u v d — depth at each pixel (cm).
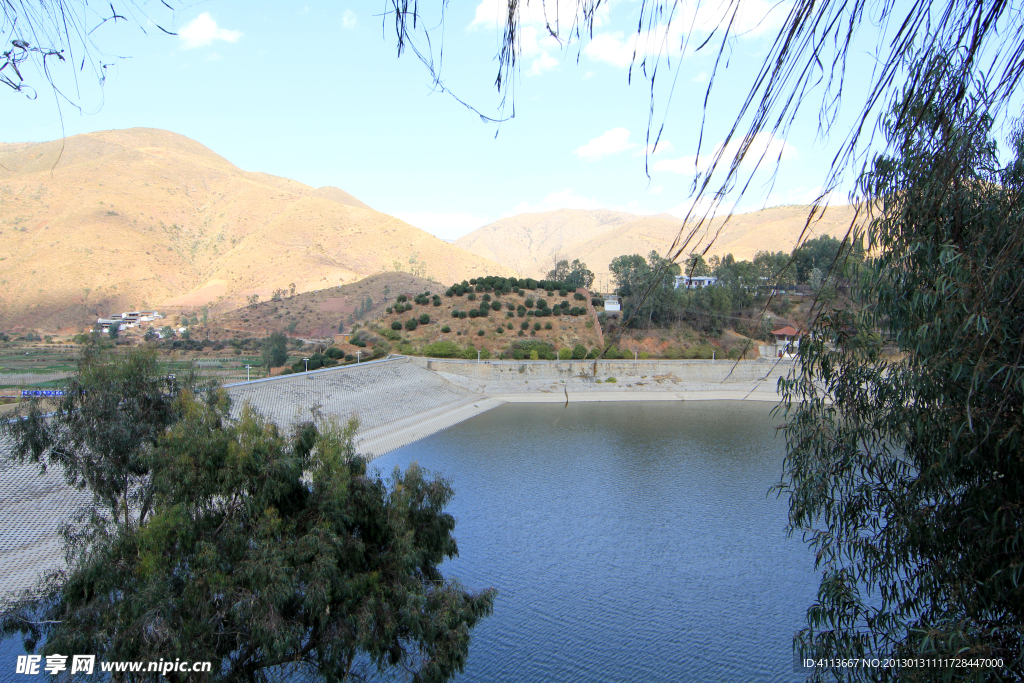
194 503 1513
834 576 1139
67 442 1844
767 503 3934
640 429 6119
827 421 1135
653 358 8681
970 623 880
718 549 3247
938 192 638
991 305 715
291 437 1742
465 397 7469
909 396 975
